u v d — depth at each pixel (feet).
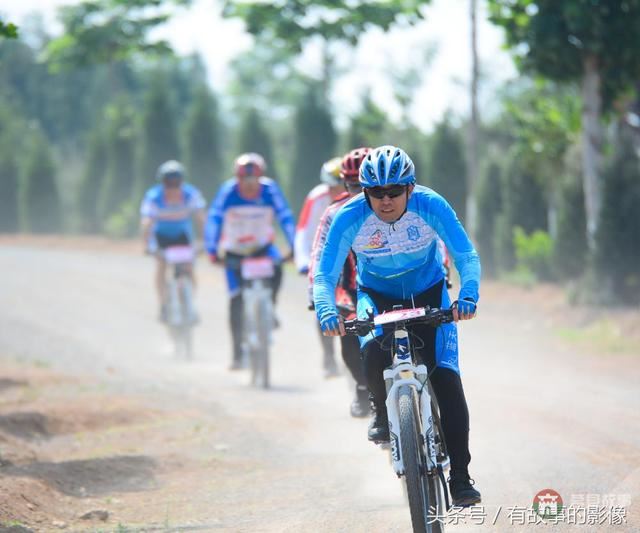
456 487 49.67
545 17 146.51
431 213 50.62
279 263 113.39
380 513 56.85
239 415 91.20
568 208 176.86
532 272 195.11
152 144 368.48
